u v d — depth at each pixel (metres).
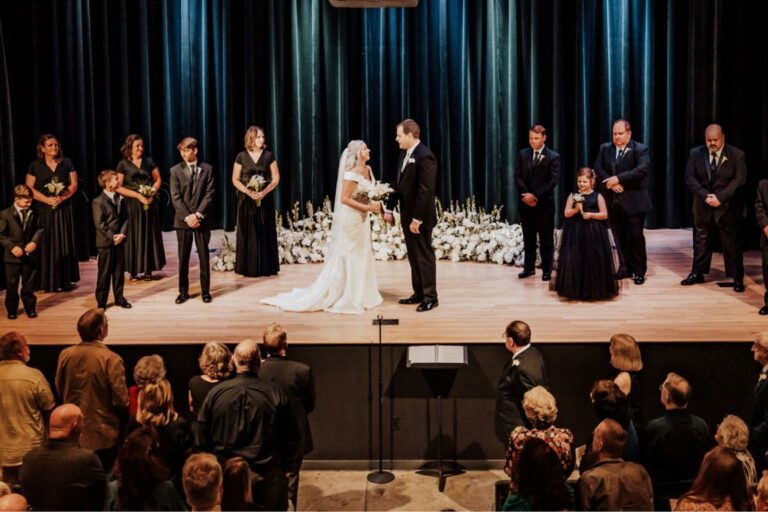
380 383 6.39
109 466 5.78
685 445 5.22
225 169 10.92
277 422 4.96
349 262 7.54
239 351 4.91
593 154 10.86
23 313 7.61
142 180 8.76
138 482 4.10
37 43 9.30
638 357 5.70
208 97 10.88
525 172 8.63
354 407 6.69
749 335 6.69
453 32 10.70
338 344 6.61
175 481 4.86
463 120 10.80
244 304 7.83
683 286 8.27
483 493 6.31
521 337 5.81
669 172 10.70
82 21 9.77
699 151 8.16
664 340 6.60
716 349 6.60
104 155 10.21
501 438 5.95
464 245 9.80
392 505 6.16
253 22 10.72
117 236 7.62
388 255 9.84
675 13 10.45
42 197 8.31
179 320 7.29
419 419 6.70
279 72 10.77
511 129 10.73
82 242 9.71
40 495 4.46
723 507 4.03
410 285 8.54
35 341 6.73
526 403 4.89
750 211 9.93
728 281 8.45
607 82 10.66
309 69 10.77
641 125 10.75
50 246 8.34
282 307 7.62
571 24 10.66
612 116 10.73
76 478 4.47
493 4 10.60
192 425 4.93
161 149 10.90
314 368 6.65
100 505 4.55
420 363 6.16
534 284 8.52
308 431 5.49
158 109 10.83
